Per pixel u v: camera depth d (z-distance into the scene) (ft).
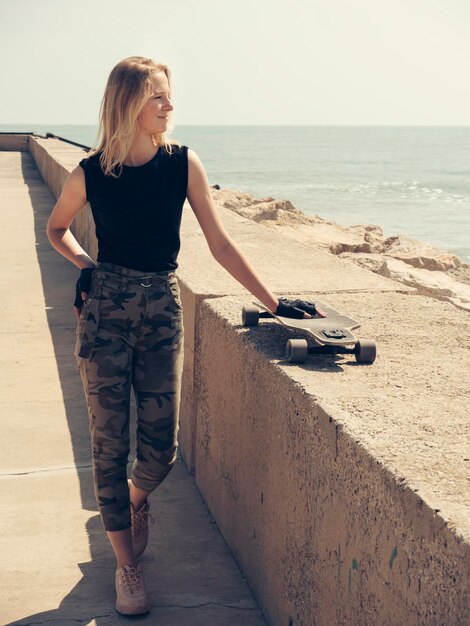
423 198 197.26
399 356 10.86
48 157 62.49
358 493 7.59
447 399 9.06
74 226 39.09
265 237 21.52
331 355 10.83
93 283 10.01
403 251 49.37
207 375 13.67
